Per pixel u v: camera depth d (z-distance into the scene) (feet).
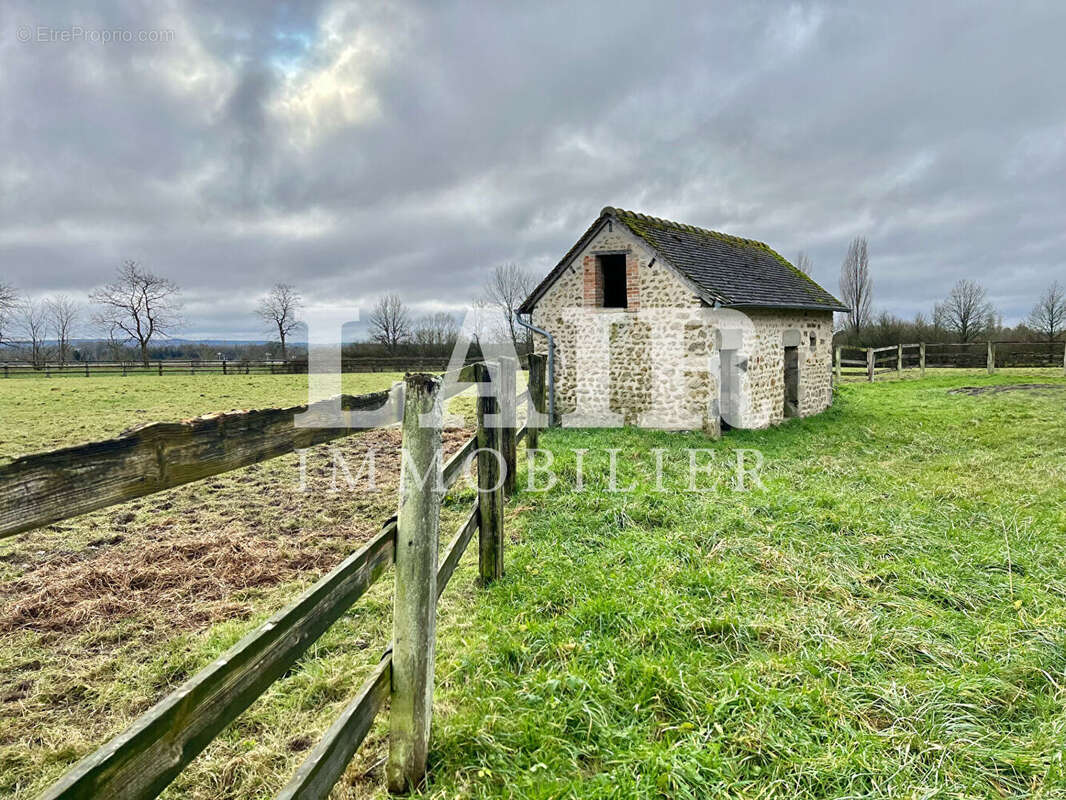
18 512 3.74
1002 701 9.90
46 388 78.95
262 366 115.24
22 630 13.37
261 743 9.59
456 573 16.02
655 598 13.41
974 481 24.34
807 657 11.13
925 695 9.95
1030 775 8.31
